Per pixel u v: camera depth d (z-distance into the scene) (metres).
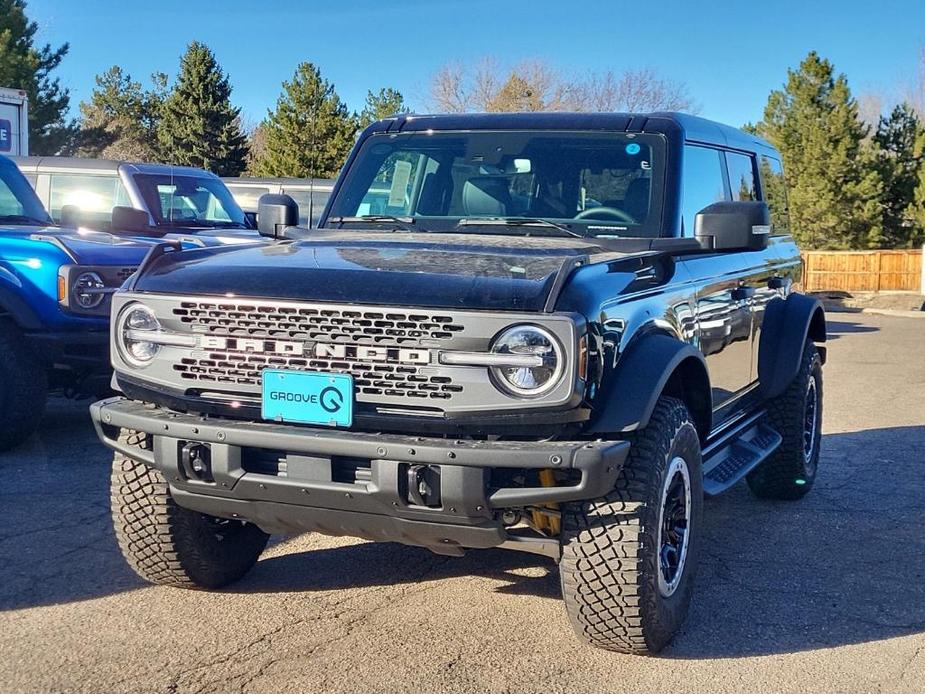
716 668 3.91
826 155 34.50
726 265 5.30
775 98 36.19
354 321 3.53
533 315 3.39
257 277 3.78
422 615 4.38
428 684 3.69
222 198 12.30
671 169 4.89
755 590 4.83
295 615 4.35
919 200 33.78
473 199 5.08
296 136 47.16
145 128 64.94
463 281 3.59
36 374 6.99
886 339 18.50
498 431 3.46
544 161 5.04
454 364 3.44
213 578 4.55
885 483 7.09
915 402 10.69
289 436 3.55
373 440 3.47
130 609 4.36
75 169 11.46
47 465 6.90
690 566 4.21
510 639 4.14
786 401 6.39
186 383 3.78
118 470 4.26
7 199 8.14
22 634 4.06
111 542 5.26
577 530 3.75
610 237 4.70
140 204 11.21
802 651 4.10
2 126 15.55
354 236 4.76
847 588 4.88
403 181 5.27
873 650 4.12
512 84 51.56
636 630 3.81
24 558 4.98
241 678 3.71
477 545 3.70
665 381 3.73
